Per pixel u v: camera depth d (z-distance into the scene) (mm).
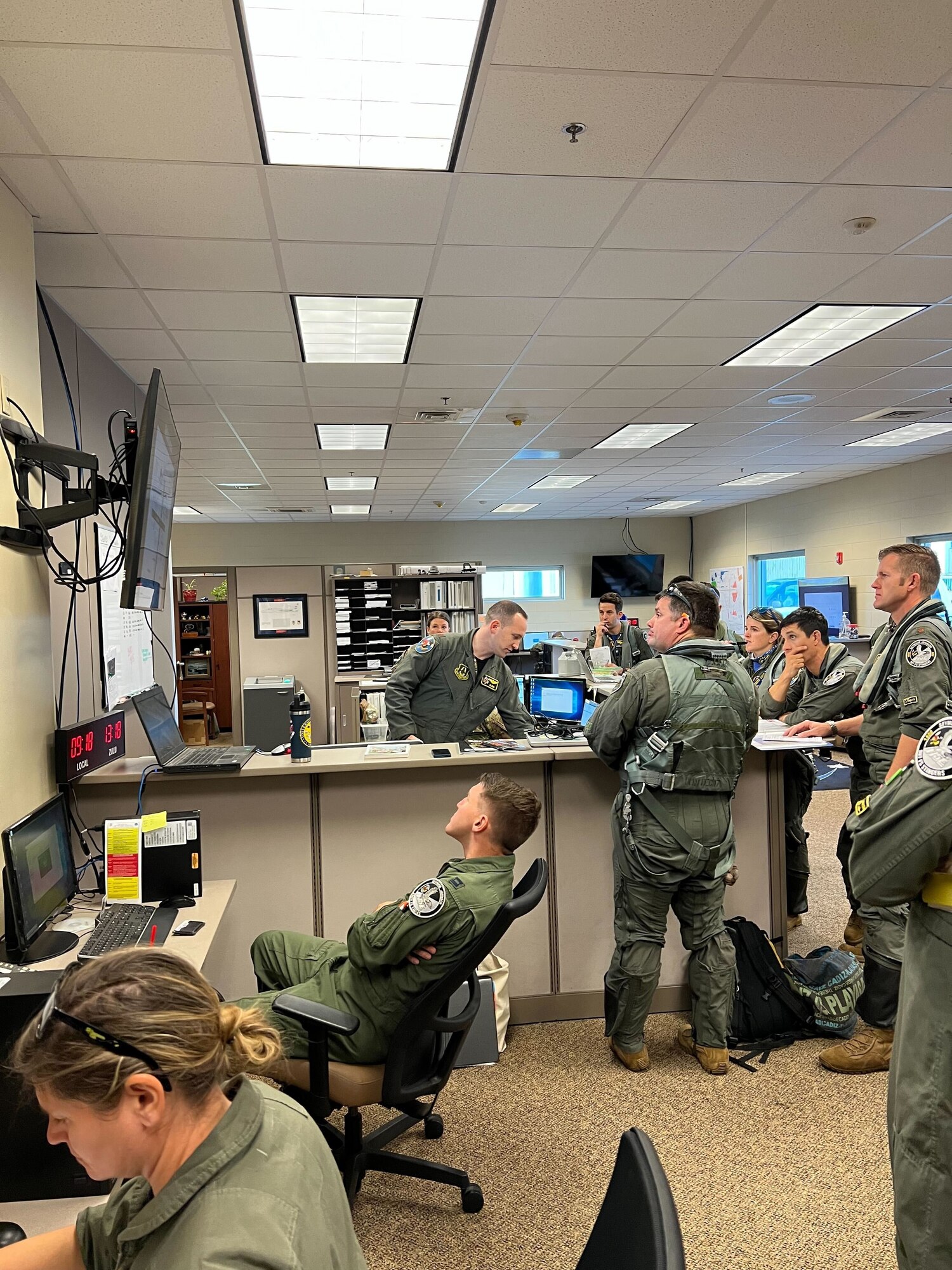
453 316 3930
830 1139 2156
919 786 1270
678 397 5672
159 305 3639
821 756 7238
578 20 1906
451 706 3590
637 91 2188
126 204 2707
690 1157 2088
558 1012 2877
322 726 7758
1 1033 1250
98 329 3904
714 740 2361
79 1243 871
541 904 2859
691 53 2037
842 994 2688
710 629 2512
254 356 4430
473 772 2809
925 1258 1208
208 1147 754
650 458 8078
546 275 3459
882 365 5016
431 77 2139
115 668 3479
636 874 2424
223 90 2113
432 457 7602
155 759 2727
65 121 2217
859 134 2436
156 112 2199
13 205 2562
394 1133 2057
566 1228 1854
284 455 7234
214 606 10906
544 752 2766
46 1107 777
